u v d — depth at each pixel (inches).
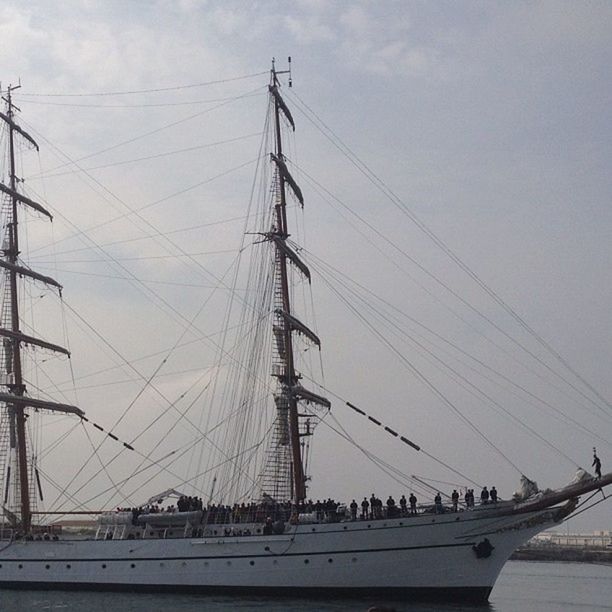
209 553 2593.5
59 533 3154.5
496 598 2910.9
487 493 2455.7
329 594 2463.1
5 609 2327.8
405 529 2425.0
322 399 3073.3
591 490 2367.1
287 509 2736.2
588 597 3014.3
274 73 3289.9
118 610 2288.4
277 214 3206.2
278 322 3070.9
